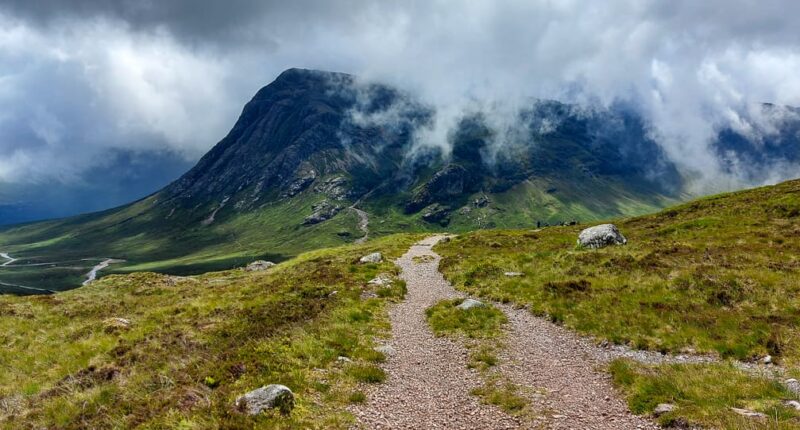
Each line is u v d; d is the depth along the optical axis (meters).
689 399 13.45
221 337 22.59
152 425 12.17
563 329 23.25
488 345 21.05
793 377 14.84
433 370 18.34
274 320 25.00
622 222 66.06
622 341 20.47
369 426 12.82
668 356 18.53
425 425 13.09
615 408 14.06
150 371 18.08
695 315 21.34
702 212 56.00
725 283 24.08
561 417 13.39
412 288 36.75
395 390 16.03
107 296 40.72
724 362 17.11
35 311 33.41
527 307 27.31
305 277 39.88
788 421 11.09
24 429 14.37
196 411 12.72
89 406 15.16
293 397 13.76
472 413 13.99
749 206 50.62
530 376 17.20
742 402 12.73
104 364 20.02
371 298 31.59
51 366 21.69
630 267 30.62
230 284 43.91
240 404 13.07
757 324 19.34
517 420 13.35
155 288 45.09
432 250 64.31
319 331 22.09
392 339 22.77
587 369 17.88
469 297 31.72
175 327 25.11
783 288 22.47
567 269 33.06
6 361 22.92
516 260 39.34
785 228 37.69
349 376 16.73
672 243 36.53
